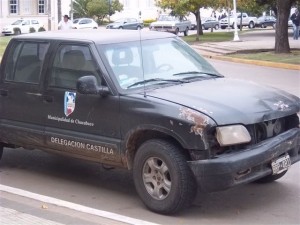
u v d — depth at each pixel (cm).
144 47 668
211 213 584
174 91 601
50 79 671
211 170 535
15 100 706
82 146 637
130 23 5144
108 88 612
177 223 558
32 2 5850
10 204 616
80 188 684
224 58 2430
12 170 766
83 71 642
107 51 639
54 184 702
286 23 2469
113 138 610
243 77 1803
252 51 2673
